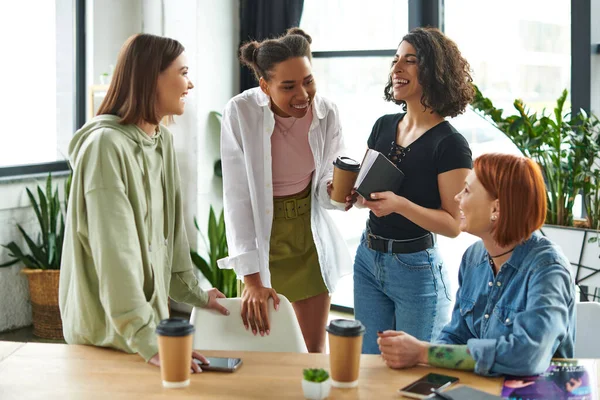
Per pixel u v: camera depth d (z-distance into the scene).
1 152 4.95
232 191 2.87
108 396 1.85
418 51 2.60
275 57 2.62
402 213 2.53
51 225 4.73
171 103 2.30
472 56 4.43
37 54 5.06
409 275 2.68
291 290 3.04
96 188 2.12
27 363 2.08
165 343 1.89
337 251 3.11
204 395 1.86
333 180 2.64
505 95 4.34
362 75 4.92
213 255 4.80
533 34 4.19
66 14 5.14
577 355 2.40
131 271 2.11
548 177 3.60
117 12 5.21
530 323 1.94
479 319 2.17
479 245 2.24
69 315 2.27
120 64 2.27
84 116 5.24
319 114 2.89
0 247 4.77
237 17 5.16
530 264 2.05
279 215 2.95
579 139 3.56
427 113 2.68
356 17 4.89
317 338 3.13
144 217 2.30
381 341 2.06
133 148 2.26
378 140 2.83
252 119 2.84
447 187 2.58
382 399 1.84
